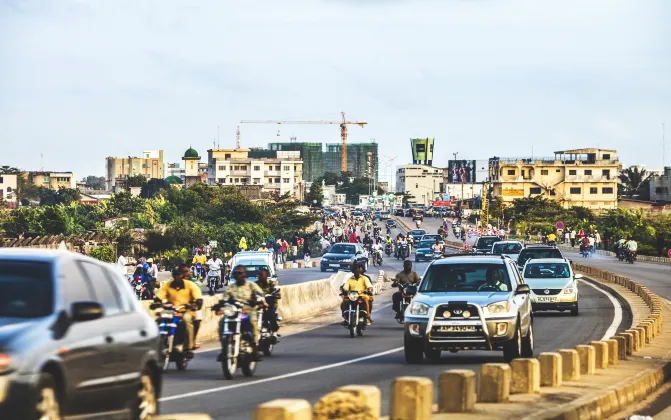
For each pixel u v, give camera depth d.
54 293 26.12
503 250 156.38
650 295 106.00
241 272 50.69
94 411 26.61
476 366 56.59
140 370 29.23
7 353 23.30
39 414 23.64
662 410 44.50
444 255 64.06
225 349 49.28
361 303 80.19
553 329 84.31
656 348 66.94
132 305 30.06
